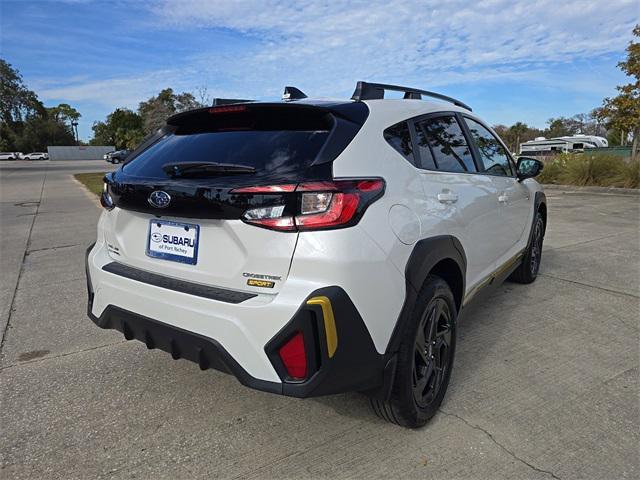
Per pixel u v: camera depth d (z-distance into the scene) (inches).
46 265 238.5
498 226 139.3
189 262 87.3
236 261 80.4
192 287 85.2
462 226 109.3
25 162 2554.1
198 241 85.6
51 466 87.2
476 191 121.3
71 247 282.2
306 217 74.0
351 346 75.7
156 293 88.0
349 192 75.8
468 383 113.2
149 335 90.7
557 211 386.6
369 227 78.0
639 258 227.0
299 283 74.4
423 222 91.4
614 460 85.4
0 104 3225.9
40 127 3454.7
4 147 3282.5
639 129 697.6
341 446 91.0
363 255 76.1
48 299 184.1
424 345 93.9
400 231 83.9
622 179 524.1
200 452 90.4
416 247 87.9
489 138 148.9
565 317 154.6
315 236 74.1
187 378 119.4
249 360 76.7
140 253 97.0
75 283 205.9
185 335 83.2
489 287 144.5
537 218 185.5
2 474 85.1
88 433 97.0
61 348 138.6
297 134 86.6
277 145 85.0
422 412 94.0
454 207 106.3
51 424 100.4
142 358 131.2
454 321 104.4
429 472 83.3
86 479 83.7
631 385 111.4
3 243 297.4
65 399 110.3
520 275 186.7
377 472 83.6
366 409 103.2
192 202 82.7
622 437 91.8
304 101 93.7
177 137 104.5
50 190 718.5
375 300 78.4
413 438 92.8
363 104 94.7
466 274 114.3
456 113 129.3
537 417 98.9
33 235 324.2
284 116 92.0
